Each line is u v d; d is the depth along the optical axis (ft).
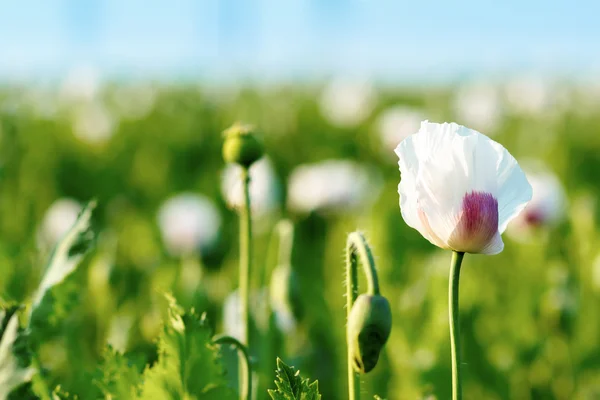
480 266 8.67
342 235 9.43
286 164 16.61
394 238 9.32
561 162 14.57
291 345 6.63
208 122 22.80
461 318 6.78
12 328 3.92
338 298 8.00
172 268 8.05
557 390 6.97
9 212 11.42
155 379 4.01
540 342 7.03
